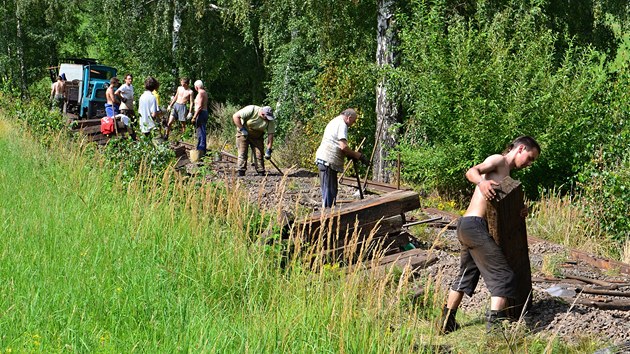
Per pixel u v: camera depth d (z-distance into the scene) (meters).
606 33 22.09
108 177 11.04
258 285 6.98
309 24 22.55
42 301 6.07
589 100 15.75
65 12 37.91
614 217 12.68
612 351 6.00
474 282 6.75
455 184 16.92
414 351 5.92
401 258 8.45
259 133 16.02
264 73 36.03
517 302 6.71
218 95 36.59
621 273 9.83
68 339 5.46
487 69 16.16
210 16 33.41
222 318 6.29
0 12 41.69
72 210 9.11
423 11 17.56
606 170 13.36
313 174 16.73
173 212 8.69
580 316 6.96
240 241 7.61
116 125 15.14
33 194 10.13
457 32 16.83
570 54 18.06
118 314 6.09
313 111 24.73
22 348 5.32
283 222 8.09
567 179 15.90
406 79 18.03
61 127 16.11
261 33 29.02
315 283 6.68
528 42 17.00
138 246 7.75
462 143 16.36
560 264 9.52
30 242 7.61
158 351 5.46
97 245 7.55
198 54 33.72
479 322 6.88
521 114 15.81
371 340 5.75
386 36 19.05
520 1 18.41
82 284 6.49
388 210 8.80
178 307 6.19
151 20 32.62
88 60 32.78
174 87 33.72
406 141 18.47
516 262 6.69
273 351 5.59
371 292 6.39
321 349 5.66
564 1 21.41
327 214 8.41
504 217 6.59
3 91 22.78
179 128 21.00
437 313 6.80
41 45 42.66
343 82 21.55
